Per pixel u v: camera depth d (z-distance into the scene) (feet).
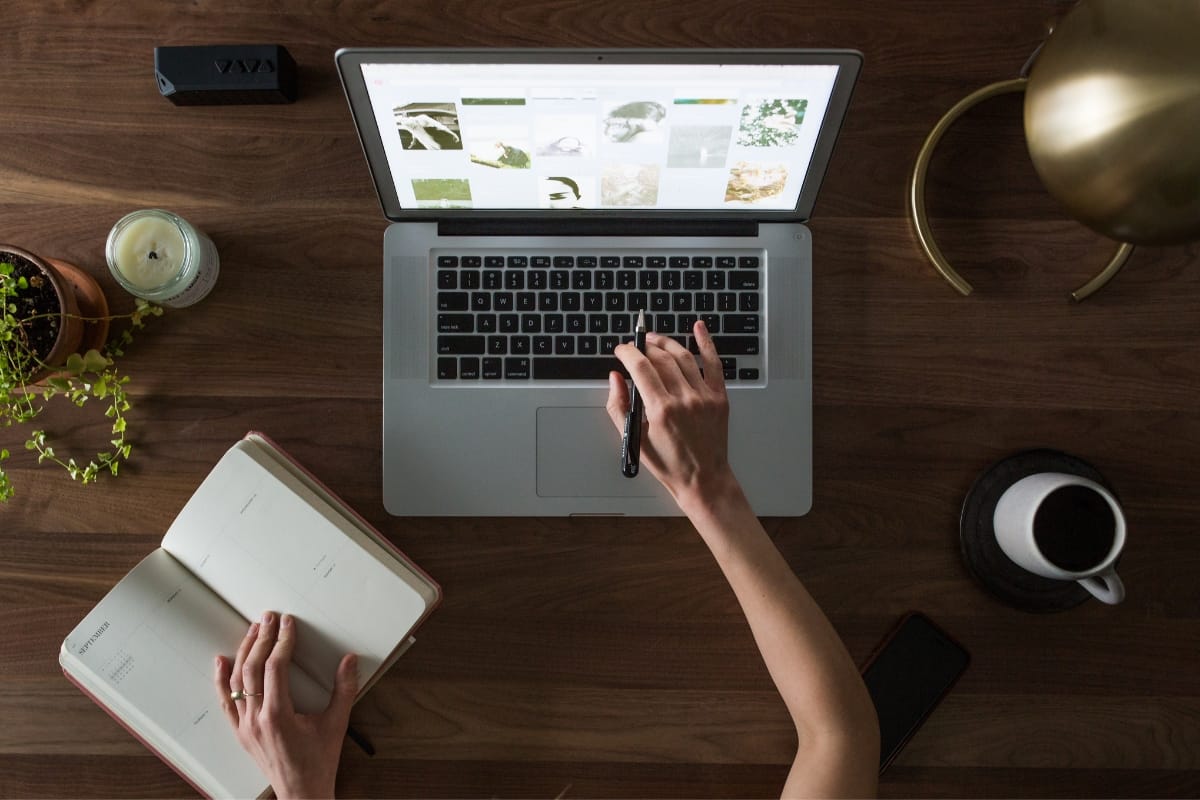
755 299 2.27
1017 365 2.34
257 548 2.04
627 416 2.05
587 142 1.98
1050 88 1.58
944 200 2.36
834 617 2.30
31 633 2.25
